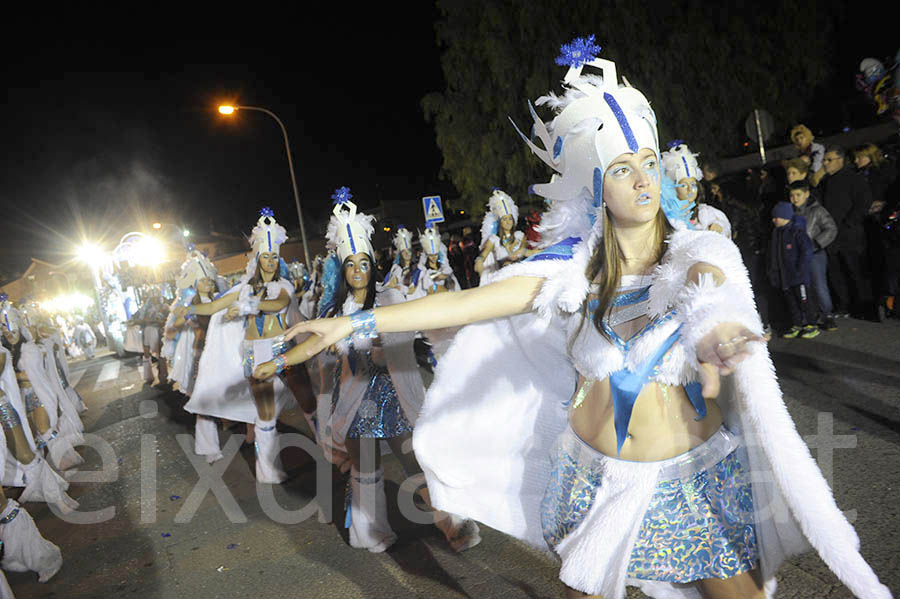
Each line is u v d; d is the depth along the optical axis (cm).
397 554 391
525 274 200
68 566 456
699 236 180
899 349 612
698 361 158
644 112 185
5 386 554
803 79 1850
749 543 181
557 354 219
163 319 1239
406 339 378
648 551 181
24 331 687
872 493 357
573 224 202
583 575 185
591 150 185
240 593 377
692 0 1811
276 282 574
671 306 178
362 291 416
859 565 161
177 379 850
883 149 937
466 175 2080
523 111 1952
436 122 2094
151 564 438
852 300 803
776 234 704
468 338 232
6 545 428
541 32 1834
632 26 1755
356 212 421
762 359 171
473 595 334
